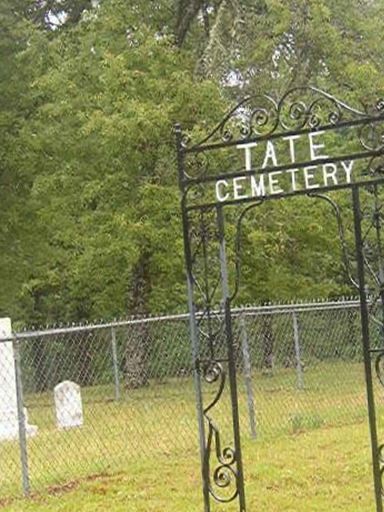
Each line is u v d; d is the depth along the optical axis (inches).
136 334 676.1
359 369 604.7
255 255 784.9
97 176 794.2
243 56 820.6
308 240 811.4
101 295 874.8
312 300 842.2
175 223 742.5
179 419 516.1
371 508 307.6
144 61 768.3
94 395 614.9
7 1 940.0
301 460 398.0
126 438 471.8
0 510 336.8
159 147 748.6
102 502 341.7
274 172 277.9
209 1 904.3
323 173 273.1
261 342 607.8
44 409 654.5
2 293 959.6
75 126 820.0
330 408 538.0
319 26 808.9
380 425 487.2
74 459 426.3
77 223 831.1
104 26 815.7
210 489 296.4
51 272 906.7
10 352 522.0
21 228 953.5
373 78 793.6
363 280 264.7
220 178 284.8
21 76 917.8
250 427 461.1
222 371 290.2
